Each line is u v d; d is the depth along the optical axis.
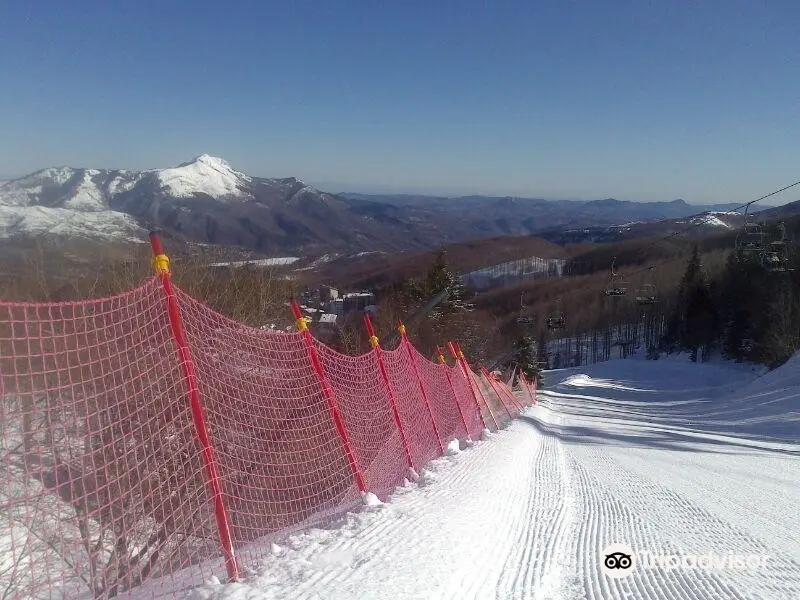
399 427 9.57
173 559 5.87
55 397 5.10
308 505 7.91
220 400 6.91
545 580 5.25
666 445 19.89
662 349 87.75
